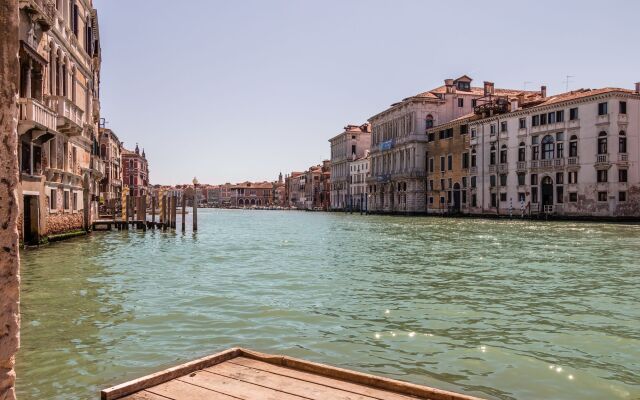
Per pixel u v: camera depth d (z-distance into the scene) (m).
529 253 20.97
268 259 19.28
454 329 8.72
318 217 80.31
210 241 28.58
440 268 16.45
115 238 28.72
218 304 10.61
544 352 7.44
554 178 50.78
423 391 4.48
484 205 60.69
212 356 5.33
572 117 49.03
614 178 45.25
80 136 26.73
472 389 5.98
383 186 87.12
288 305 10.57
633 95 45.50
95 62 33.31
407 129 76.94
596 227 39.03
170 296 11.44
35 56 18.22
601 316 9.76
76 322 8.84
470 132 63.28
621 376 6.46
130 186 112.19
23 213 18.38
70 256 18.27
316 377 4.95
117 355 7.02
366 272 15.57
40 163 20.08
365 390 4.62
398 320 9.33
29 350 7.19
